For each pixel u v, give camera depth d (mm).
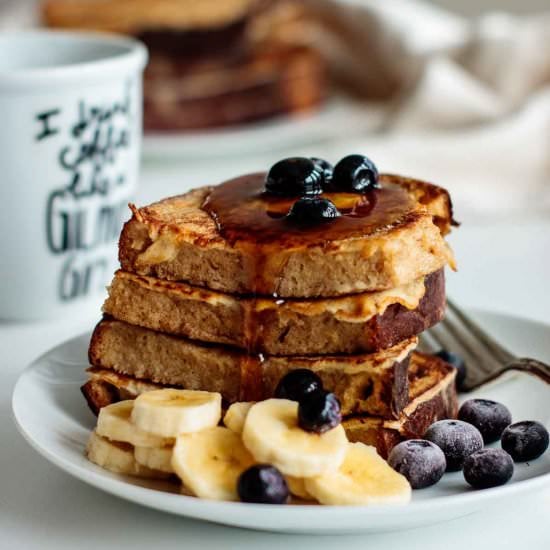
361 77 1440
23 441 745
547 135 1200
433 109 1293
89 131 859
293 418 680
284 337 713
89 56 919
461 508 653
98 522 686
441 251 725
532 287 930
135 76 879
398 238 704
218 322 723
